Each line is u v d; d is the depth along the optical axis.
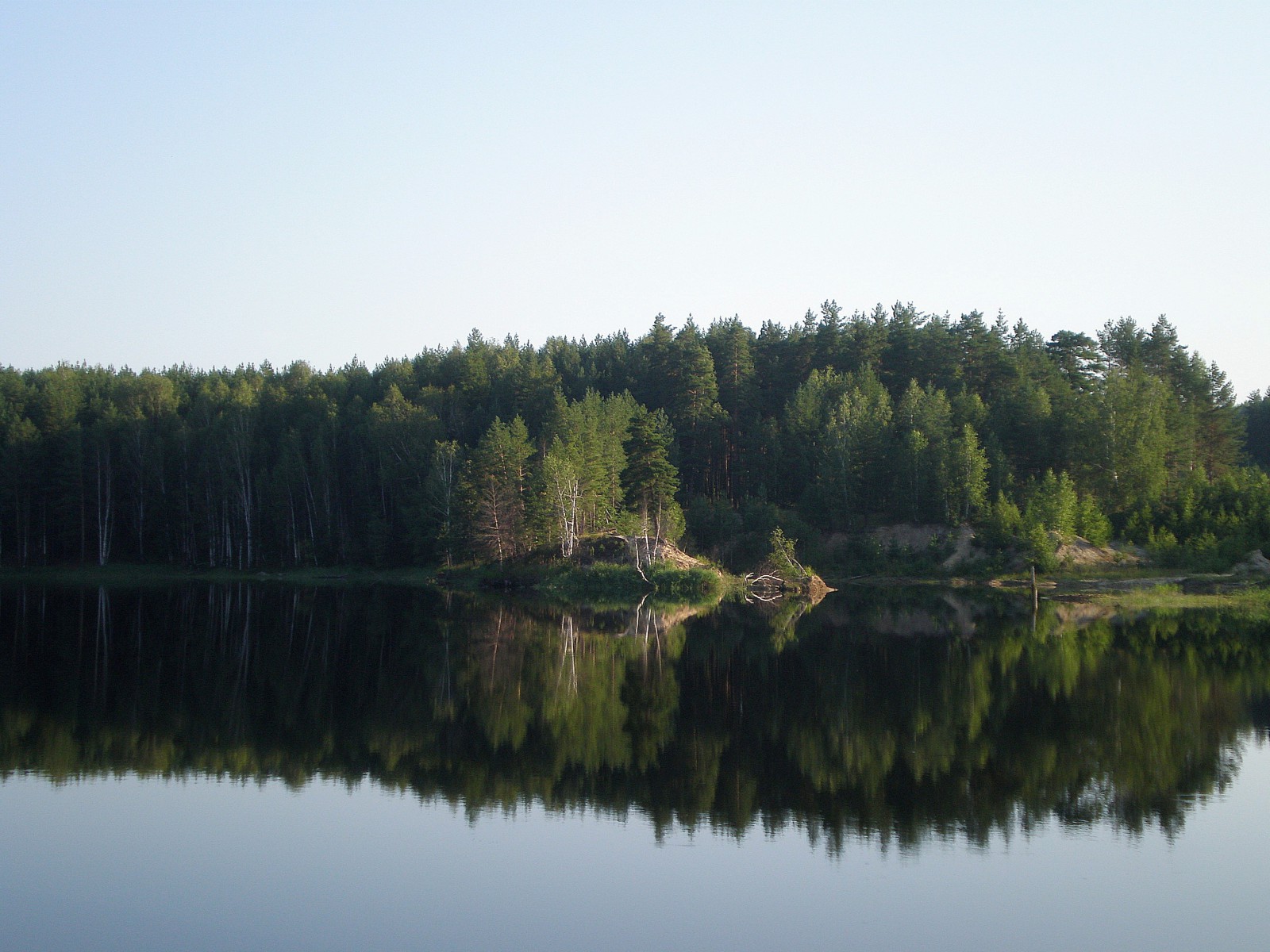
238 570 86.12
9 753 22.95
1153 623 48.31
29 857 16.50
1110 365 99.25
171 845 17.11
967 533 78.44
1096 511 75.00
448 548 79.56
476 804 19.41
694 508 81.00
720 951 13.13
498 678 33.47
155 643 41.00
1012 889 15.17
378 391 120.50
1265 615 51.47
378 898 14.86
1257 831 17.69
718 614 55.69
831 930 13.78
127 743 23.97
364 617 52.97
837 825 18.16
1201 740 24.22
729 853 16.78
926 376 99.69
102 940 13.40
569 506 75.75
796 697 30.11
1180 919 14.15
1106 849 16.89
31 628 44.94
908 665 35.81
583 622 51.38
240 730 25.55
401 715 27.48
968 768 21.84
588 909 14.48
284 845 17.14
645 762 22.45
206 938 13.48
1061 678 32.75
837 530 82.94
